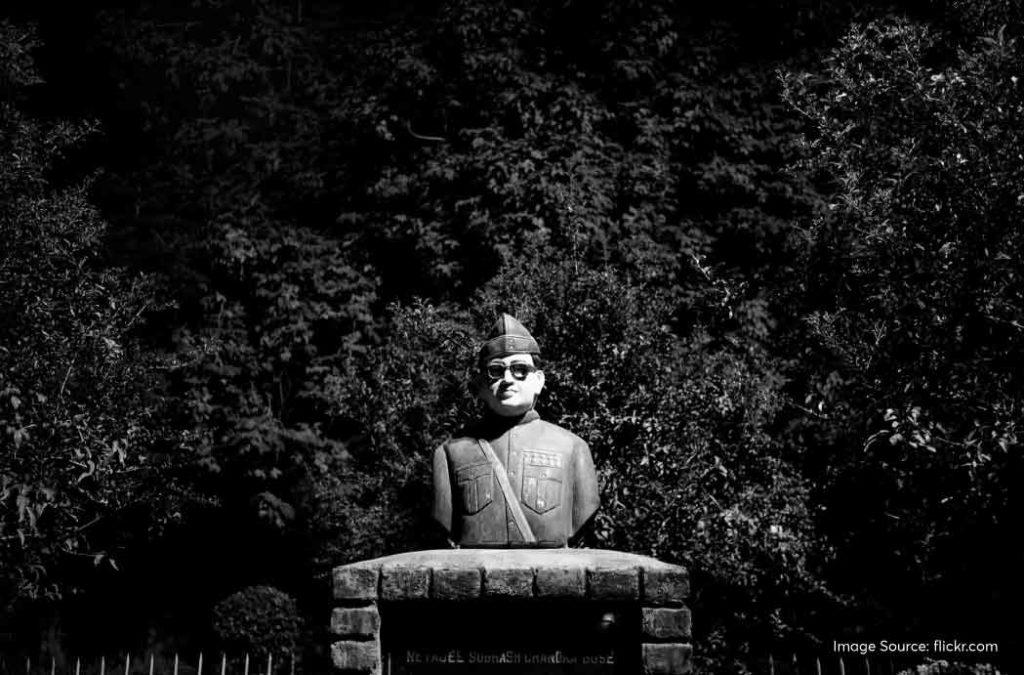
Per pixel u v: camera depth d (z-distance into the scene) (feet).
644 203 46.37
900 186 22.88
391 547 30.17
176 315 48.47
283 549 47.83
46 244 28.84
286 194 51.72
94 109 52.95
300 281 49.32
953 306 21.65
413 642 15.88
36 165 30.17
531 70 49.21
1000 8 23.15
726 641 33.68
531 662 15.79
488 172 45.68
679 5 51.44
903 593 31.50
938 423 21.54
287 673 41.65
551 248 34.17
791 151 46.88
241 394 46.96
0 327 27.78
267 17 53.36
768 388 30.81
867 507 28.45
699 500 27.78
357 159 50.90
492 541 17.70
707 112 47.88
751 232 46.73
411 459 29.45
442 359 30.42
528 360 18.99
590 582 15.47
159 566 48.03
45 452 26.61
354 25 54.70
